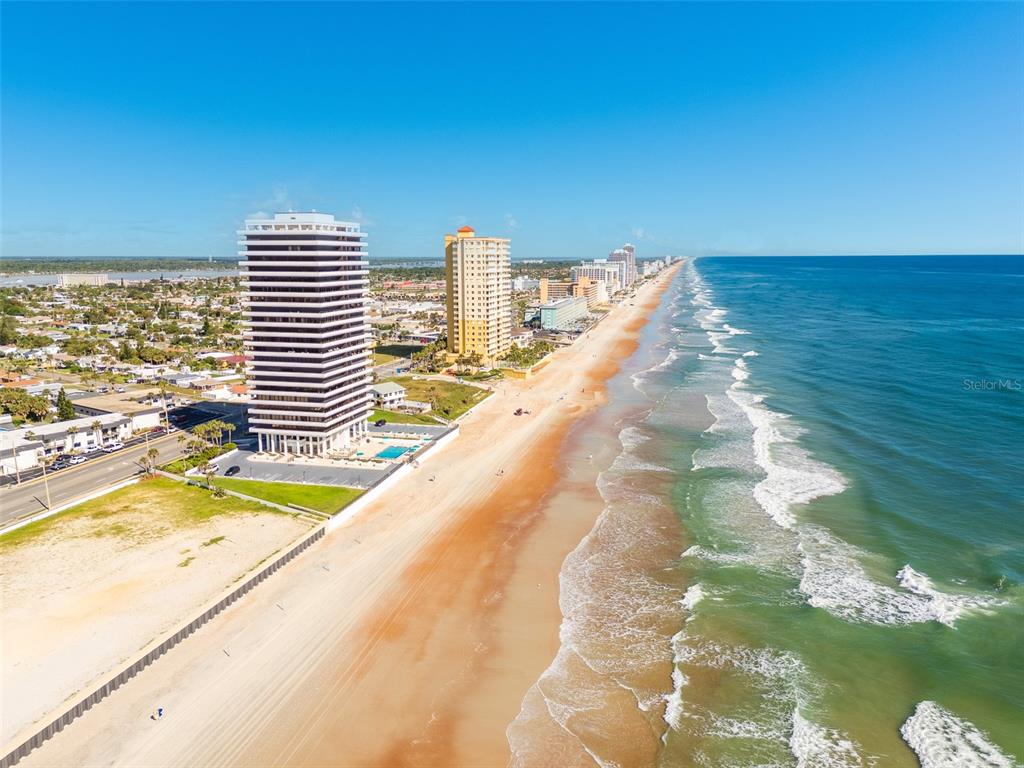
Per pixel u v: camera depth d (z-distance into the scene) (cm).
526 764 4991
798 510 9125
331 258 11738
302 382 11662
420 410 15388
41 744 5112
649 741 5184
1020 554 7588
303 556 8269
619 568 7862
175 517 9138
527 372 19575
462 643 6488
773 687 5703
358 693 5775
